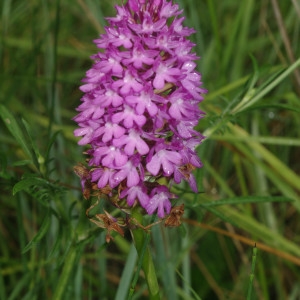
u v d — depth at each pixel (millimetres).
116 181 276
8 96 467
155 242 381
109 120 274
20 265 425
